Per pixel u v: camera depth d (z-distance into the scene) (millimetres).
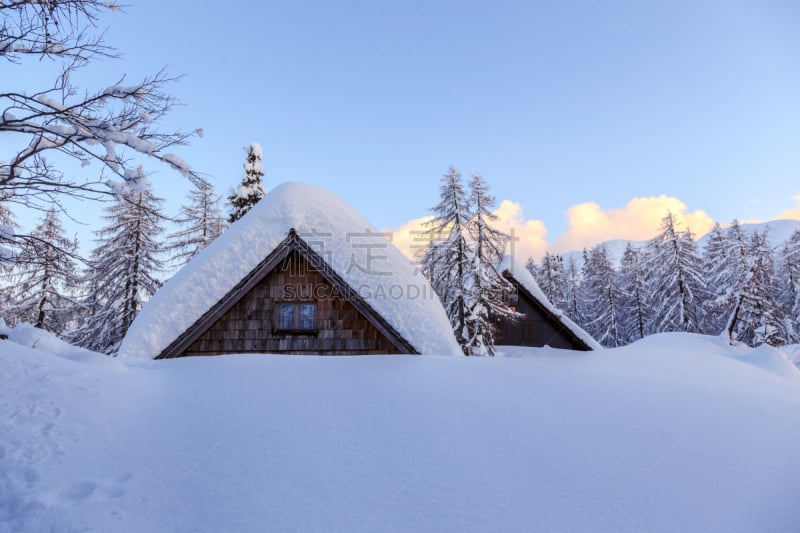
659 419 5988
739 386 10852
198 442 4797
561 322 22047
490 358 9297
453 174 22219
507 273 22328
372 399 6172
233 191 26500
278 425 5266
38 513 3396
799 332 32469
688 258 31266
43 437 4520
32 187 5973
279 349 10258
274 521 3523
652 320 32781
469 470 4383
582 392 6879
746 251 30172
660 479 4391
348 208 13820
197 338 9945
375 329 10453
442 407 5938
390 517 3621
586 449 4930
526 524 3561
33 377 5801
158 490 3895
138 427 5043
